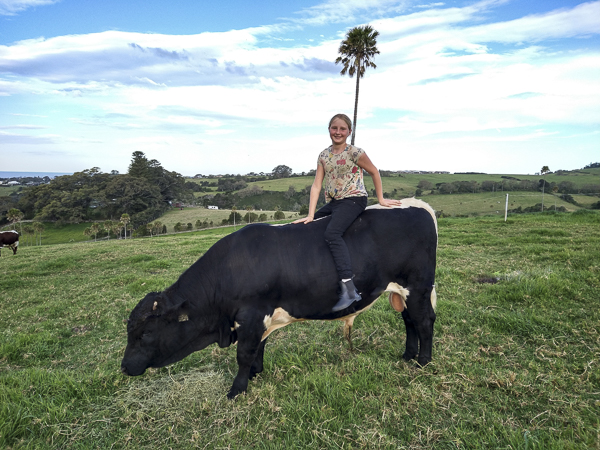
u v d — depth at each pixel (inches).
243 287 140.0
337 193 148.8
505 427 117.5
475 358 159.9
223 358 180.1
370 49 1071.6
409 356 166.9
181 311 139.6
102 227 3097.9
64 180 3961.6
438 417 124.5
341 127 142.6
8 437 123.3
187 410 135.9
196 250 530.0
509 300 224.5
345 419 125.1
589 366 146.6
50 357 198.2
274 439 119.0
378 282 152.6
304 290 142.9
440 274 291.6
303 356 173.0
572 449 104.8
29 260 569.9
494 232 486.6
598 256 296.2
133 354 142.3
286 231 148.6
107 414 137.0
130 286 326.0
